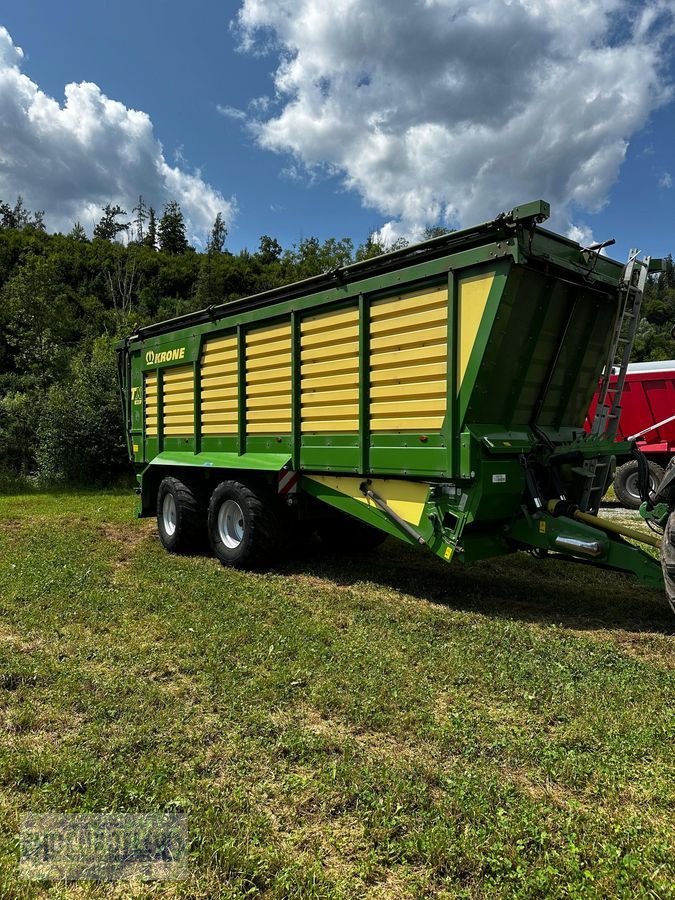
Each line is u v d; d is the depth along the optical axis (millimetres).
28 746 2994
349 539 7832
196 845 2295
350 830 2412
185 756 2939
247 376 7219
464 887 2117
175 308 56781
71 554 7457
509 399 5191
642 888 2053
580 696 3533
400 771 2773
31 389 22438
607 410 5797
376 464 5613
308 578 6496
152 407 9141
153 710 3379
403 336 5344
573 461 5531
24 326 24906
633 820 2439
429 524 5285
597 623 4957
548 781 2736
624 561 4824
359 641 4480
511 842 2305
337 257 58312
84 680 3756
